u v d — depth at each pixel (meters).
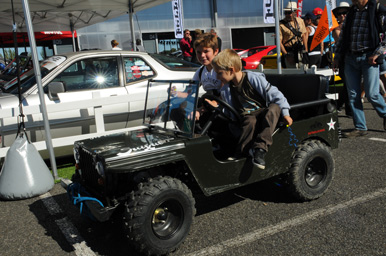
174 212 2.81
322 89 3.58
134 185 2.92
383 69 6.31
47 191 4.28
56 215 3.69
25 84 5.15
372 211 3.25
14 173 4.09
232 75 3.11
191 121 2.92
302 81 3.73
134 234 2.59
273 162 3.31
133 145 2.86
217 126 3.54
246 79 3.16
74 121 5.04
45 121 4.55
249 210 3.49
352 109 5.71
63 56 5.37
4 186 4.08
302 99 3.72
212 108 3.25
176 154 2.79
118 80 5.39
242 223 3.23
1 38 12.41
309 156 3.42
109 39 18.48
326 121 3.62
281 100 3.10
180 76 5.83
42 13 9.73
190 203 2.82
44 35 12.30
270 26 22.59
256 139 3.09
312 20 8.02
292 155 3.43
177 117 3.10
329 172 3.60
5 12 8.93
